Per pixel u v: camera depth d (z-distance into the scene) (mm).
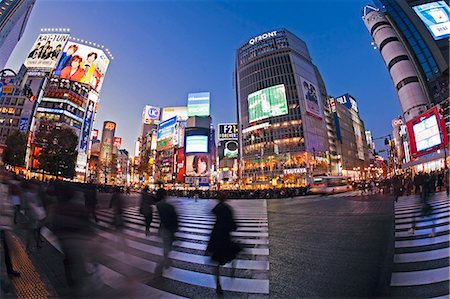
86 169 87250
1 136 59094
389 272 3424
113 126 103000
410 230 6246
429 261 4199
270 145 73000
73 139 43875
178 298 3434
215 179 72250
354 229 6055
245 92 84938
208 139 41719
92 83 92562
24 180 6945
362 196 19000
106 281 3641
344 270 3545
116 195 5855
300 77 79000
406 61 54531
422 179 10844
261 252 5625
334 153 86312
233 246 3928
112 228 5477
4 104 61531
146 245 6082
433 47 50344
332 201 19062
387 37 58969
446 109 36906
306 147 68938
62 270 4191
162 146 89125
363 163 106000
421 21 53594
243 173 75188
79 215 3547
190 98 59562
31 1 54625
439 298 2918
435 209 8914
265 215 12398
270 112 75938
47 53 84688
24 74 14375
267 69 82188
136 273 3996
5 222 7012
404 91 53719
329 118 90562
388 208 5602
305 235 6875
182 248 6297
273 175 68062
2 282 3600
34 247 5574
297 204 19031
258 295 3449
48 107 78000
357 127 112812
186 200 31906
